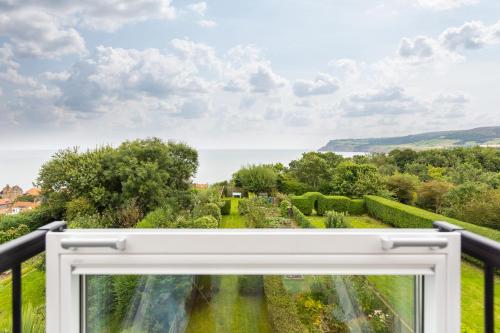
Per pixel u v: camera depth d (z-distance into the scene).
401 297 1.09
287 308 1.11
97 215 14.58
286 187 20.44
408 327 1.09
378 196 16.12
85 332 1.11
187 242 1.07
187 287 1.12
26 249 1.04
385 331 1.09
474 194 10.51
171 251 1.07
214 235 1.07
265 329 1.12
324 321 1.11
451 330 1.05
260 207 15.08
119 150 17.17
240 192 20.81
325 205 16.73
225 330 1.13
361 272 1.07
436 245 1.02
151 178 16.56
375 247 1.06
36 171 15.55
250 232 1.07
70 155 16.14
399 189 15.88
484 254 1.02
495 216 9.23
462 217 9.99
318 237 1.06
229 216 16.47
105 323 1.11
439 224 1.17
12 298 1.08
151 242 1.07
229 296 1.12
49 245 1.07
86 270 1.08
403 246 1.03
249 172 20.50
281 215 14.77
